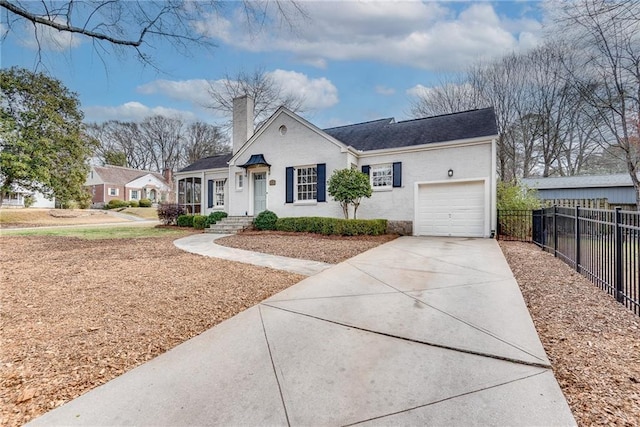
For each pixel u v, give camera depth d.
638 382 2.27
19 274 5.51
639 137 12.83
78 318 3.58
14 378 2.40
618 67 11.19
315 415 1.96
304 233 12.13
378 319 3.54
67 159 20.77
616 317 3.51
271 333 3.20
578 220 5.78
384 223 12.25
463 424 1.86
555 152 22.11
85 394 2.22
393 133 13.98
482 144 11.19
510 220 11.36
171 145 44.59
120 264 6.40
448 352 2.75
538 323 3.40
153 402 2.12
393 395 2.15
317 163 13.20
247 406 2.06
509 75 21.81
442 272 5.73
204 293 4.57
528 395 2.13
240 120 17.27
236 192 15.36
